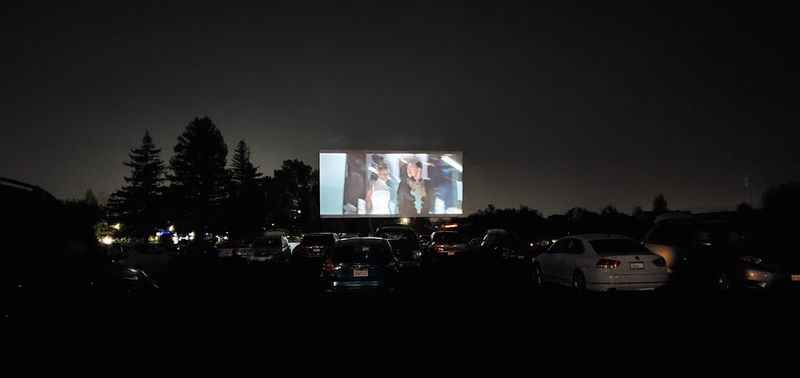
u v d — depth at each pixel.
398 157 48.53
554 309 13.45
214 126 76.62
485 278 22.38
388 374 7.65
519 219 79.44
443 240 31.72
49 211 7.19
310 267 26.64
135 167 75.75
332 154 48.12
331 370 7.90
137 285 13.13
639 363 7.97
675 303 13.99
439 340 9.92
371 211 48.25
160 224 76.06
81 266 7.93
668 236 18.02
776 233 21.52
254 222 83.38
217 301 15.89
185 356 8.83
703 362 7.99
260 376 7.64
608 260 15.24
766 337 9.70
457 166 49.03
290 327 11.48
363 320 12.30
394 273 14.94
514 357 8.49
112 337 9.67
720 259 15.80
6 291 6.36
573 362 8.09
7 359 6.51
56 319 7.29
